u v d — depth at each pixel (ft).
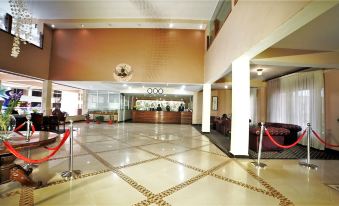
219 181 9.71
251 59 14.35
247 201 7.68
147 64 28.32
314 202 7.65
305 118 20.43
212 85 31.63
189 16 24.44
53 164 11.78
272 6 9.27
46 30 27.45
